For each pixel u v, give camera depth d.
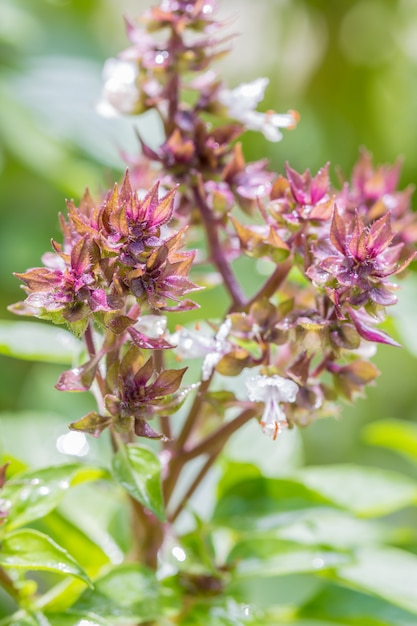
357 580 0.38
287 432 0.42
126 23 0.37
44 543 0.34
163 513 0.34
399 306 0.41
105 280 0.32
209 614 0.36
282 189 0.35
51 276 0.32
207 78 0.37
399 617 0.38
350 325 0.33
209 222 0.36
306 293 0.35
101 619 0.34
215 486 0.40
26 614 0.35
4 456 0.38
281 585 0.47
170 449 0.36
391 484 0.39
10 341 0.38
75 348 0.38
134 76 0.37
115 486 0.36
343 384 0.34
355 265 0.33
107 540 0.39
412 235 0.37
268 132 0.37
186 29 0.37
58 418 0.43
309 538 0.39
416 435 0.41
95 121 0.49
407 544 0.40
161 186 0.36
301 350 0.34
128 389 0.33
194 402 0.36
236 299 0.36
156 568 0.37
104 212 0.33
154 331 0.33
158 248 0.32
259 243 0.34
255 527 0.38
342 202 0.36
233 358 0.34
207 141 0.36
